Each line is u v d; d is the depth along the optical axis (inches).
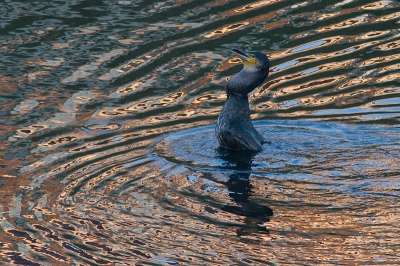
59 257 419.8
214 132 569.3
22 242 434.0
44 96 629.0
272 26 735.1
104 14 759.1
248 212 454.0
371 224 437.7
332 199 464.1
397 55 690.2
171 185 487.8
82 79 655.8
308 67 678.5
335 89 644.1
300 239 426.6
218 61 679.7
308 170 499.8
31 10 768.3
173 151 536.7
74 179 499.5
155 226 443.5
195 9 767.1
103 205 467.2
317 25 737.6
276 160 517.7
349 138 549.6
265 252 416.5
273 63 685.3
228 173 501.0
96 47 702.5
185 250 420.5
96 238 434.9
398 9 761.6
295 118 596.4
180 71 667.4
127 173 505.7
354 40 714.8
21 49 699.4
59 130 575.2
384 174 490.9
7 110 606.2
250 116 603.2
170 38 715.4
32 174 507.5
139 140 558.3
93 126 582.2
